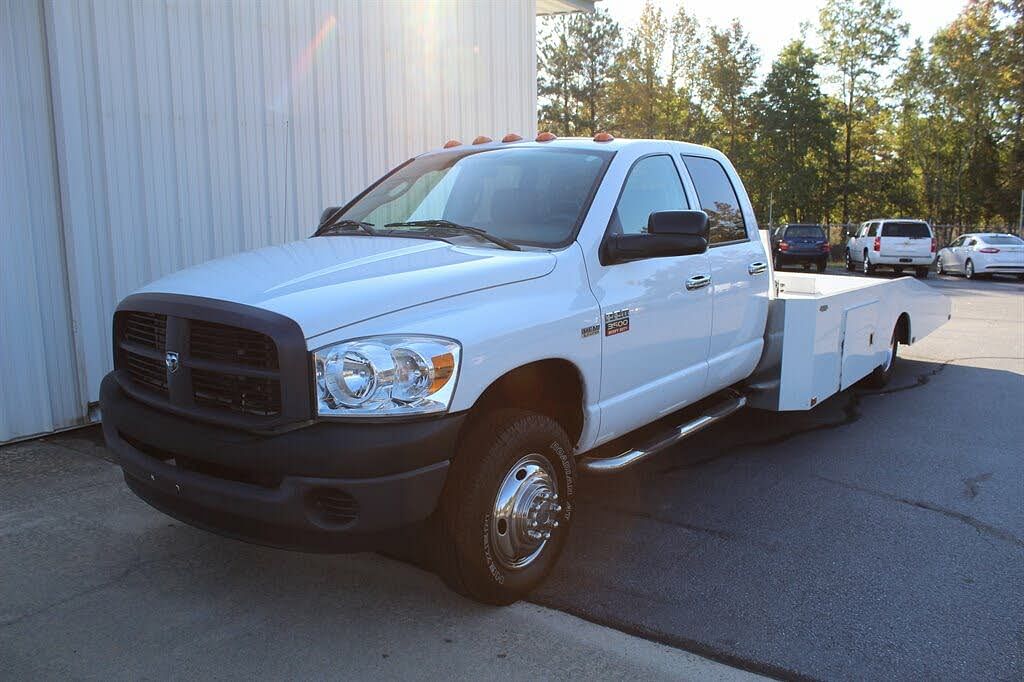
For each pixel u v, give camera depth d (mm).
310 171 7160
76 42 5426
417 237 3838
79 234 5527
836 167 46625
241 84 6531
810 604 3342
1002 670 2873
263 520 2797
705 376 4598
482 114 9180
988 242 23625
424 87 8352
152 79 5902
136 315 3344
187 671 2814
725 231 4980
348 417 2730
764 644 3021
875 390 7551
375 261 3334
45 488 4562
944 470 5168
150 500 3266
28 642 2994
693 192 4707
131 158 5805
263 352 2809
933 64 43656
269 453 2744
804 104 44094
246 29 6543
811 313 5301
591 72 49719
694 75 45094
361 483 2697
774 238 27875
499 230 3846
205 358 2977
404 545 3111
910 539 4043
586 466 3818
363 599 3340
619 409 3832
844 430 6156
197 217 6270
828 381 5738
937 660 2936
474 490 3010
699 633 3094
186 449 2951
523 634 3076
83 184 5523
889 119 47312
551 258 3512
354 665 2857
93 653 2922
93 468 4902
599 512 4395
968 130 44719
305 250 3672
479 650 2959
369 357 2732
